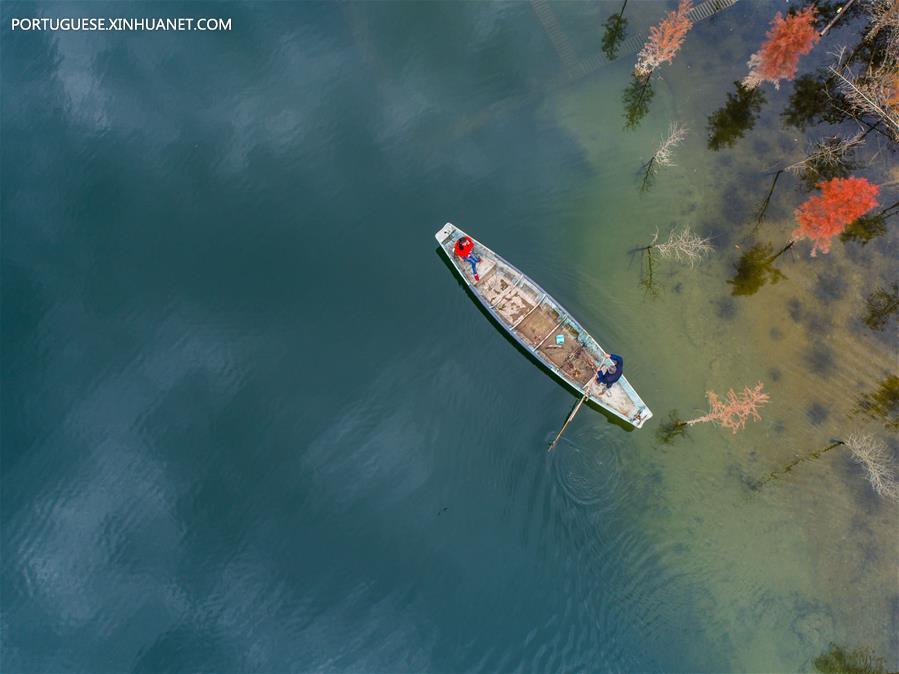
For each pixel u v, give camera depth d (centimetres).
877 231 4266
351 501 3812
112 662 3544
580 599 3594
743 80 4669
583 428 3878
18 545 3800
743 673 3450
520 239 4353
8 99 4847
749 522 3709
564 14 4988
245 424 3981
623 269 4256
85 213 4525
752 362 4025
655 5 4944
